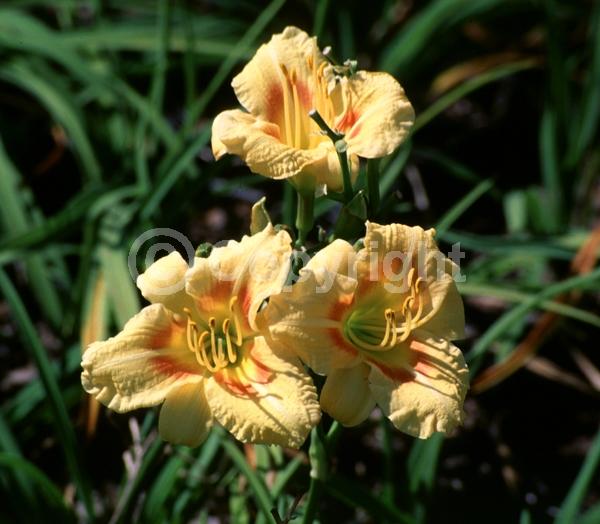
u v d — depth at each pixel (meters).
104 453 1.18
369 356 0.87
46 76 1.37
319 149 0.89
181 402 0.85
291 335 0.85
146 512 1.06
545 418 1.24
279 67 0.91
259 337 0.86
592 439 1.23
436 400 0.86
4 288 1.09
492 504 1.18
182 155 1.22
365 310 0.88
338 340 0.86
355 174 0.90
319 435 0.90
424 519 1.09
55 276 1.27
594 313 1.31
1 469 1.09
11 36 1.35
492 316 1.32
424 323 0.88
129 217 1.22
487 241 1.25
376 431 1.22
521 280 1.31
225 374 0.86
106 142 1.37
